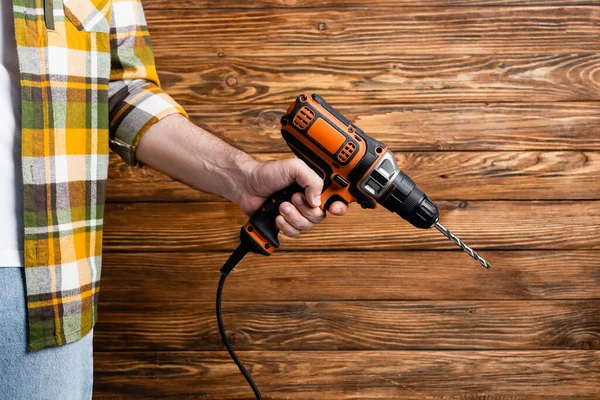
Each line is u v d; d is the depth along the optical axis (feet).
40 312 2.35
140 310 4.33
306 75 4.13
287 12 4.09
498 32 4.05
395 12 4.06
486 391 4.28
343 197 3.11
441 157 4.13
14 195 2.29
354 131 3.02
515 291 4.21
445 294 4.24
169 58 4.16
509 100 4.09
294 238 4.24
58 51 2.33
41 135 2.28
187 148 2.86
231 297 4.30
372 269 4.25
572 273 4.18
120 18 2.76
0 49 2.24
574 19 4.02
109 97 2.76
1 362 2.28
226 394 4.37
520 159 4.12
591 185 4.11
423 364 4.29
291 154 4.18
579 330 4.21
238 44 4.13
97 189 2.56
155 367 4.37
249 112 4.17
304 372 4.33
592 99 4.07
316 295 4.27
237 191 3.01
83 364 2.60
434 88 4.09
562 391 4.25
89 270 2.55
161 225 4.27
